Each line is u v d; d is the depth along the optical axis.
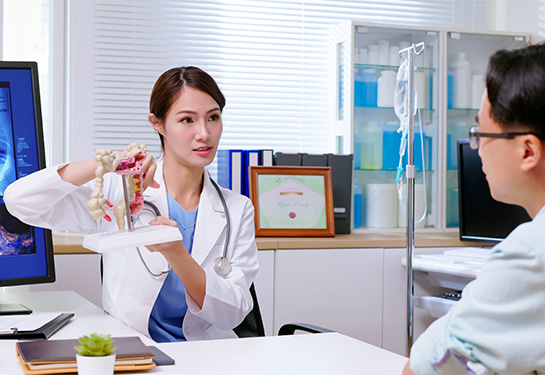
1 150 1.81
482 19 3.72
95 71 3.13
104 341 1.19
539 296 0.88
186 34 3.27
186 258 1.71
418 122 3.34
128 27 3.17
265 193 2.95
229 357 1.43
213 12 3.31
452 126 3.39
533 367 0.87
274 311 2.77
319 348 1.53
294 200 2.98
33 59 3.06
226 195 2.02
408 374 1.05
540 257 0.87
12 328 1.54
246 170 3.03
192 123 1.85
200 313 1.75
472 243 3.08
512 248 0.89
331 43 3.46
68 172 1.72
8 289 2.48
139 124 3.19
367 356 1.46
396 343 2.95
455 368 0.95
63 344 1.37
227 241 1.93
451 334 0.93
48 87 3.08
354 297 2.87
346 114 3.27
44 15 3.07
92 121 3.13
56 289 2.53
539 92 0.90
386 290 2.92
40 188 1.69
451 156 3.39
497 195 0.99
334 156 3.12
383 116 3.32
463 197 3.03
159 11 3.22
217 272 1.85
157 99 1.87
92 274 2.56
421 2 3.62
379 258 2.91
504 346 0.88
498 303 0.89
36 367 1.22
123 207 1.56
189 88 1.84
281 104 3.43
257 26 3.39
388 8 3.57
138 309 1.80
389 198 3.27
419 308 2.99
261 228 2.91
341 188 3.13
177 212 1.93
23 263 1.83
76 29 3.09
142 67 3.19
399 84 2.94
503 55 0.96
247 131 3.39
